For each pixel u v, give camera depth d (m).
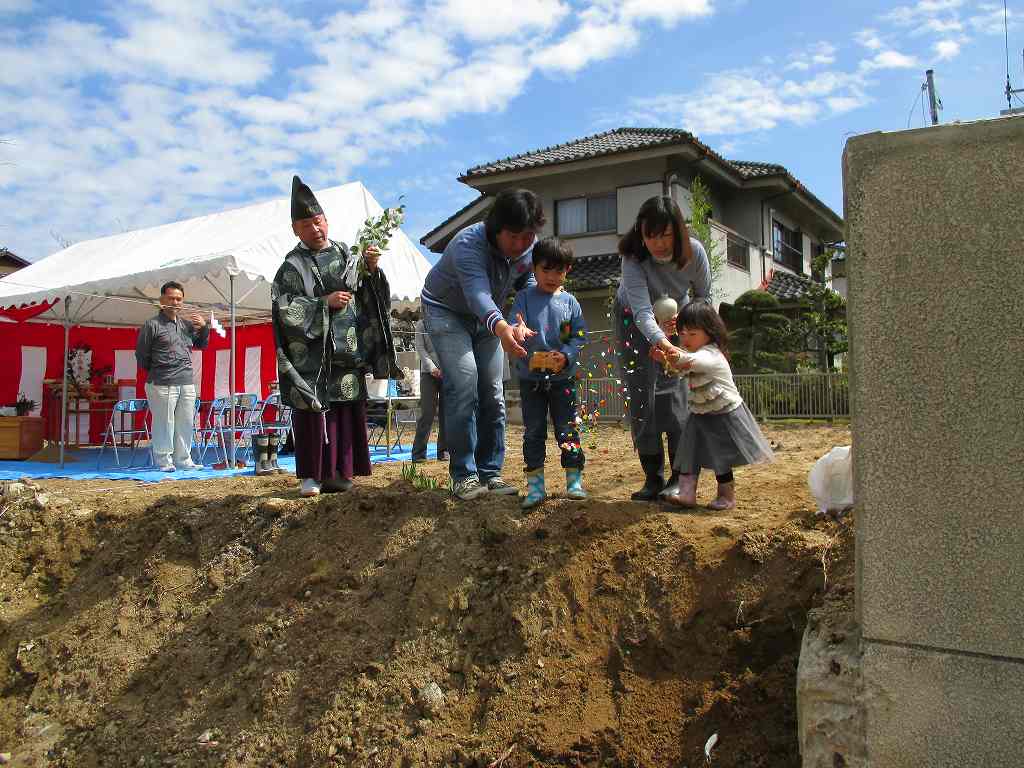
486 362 4.56
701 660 3.18
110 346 12.98
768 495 4.34
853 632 2.56
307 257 5.05
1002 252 2.20
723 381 3.79
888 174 2.34
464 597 3.76
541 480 4.09
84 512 5.64
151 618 4.61
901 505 2.33
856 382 2.40
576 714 3.18
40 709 4.41
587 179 17.16
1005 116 2.24
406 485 4.66
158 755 3.80
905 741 2.31
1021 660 2.18
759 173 18.44
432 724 3.35
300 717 3.62
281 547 4.64
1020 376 2.18
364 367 5.26
